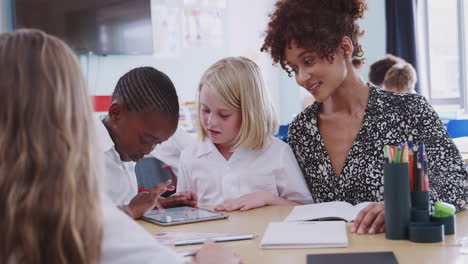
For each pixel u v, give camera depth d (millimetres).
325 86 1483
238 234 1184
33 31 695
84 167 656
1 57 652
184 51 4844
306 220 1293
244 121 1684
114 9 4352
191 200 1621
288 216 1351
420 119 1510
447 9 5543
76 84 675
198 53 4938
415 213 1104
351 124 1604
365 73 5680
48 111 639
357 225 1173
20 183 622
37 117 635
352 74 1583
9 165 623
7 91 636
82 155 659
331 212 1332
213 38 5031
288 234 1123
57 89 648
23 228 612
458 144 2803
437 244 1043
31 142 629
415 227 1061
